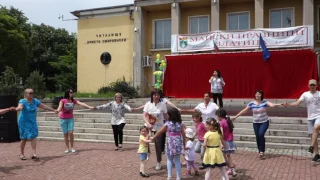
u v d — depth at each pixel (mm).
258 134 8812
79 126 13281
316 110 8344
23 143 8977
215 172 7465
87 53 27203
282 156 9000
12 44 34406
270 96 19125
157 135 6797
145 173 7277
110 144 11422
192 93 20938
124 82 24672
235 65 19969
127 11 25859
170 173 6578
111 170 7742
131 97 23922
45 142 12109
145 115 8086
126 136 11773
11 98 12062
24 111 8938
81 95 23812
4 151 10227
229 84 20078
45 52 46125
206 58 20594
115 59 26312
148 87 25609
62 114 9812
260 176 7031
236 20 23859
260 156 8766
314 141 8148
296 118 11023
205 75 20625
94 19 26938
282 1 22688
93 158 9062
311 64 18297
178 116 6684
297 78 18562
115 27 26297
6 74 18672
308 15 20844
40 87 19359
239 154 9352
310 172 7281
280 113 13852
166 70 21594
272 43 20547
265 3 23016
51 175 7355
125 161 8672
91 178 7074
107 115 13703
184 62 21156
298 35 20031
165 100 8234
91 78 27062
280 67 18906
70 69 43062
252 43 20969
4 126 11953
